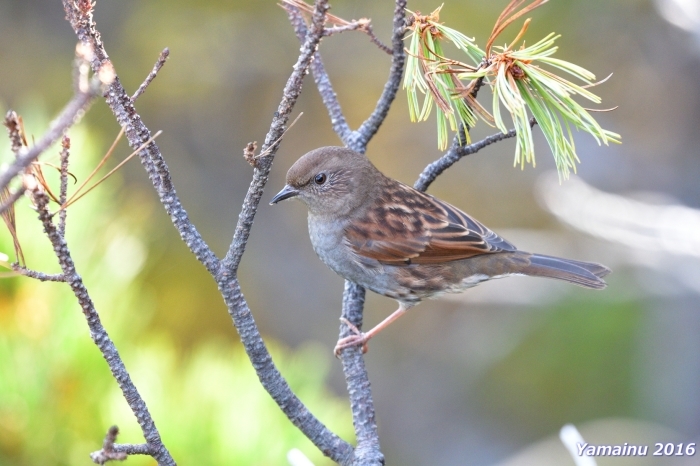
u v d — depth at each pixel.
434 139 13.92
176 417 5.56
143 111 13.98
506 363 13.77
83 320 5.66
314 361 6.11
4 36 13.88
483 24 12.90
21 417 5.47
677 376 12.73
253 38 14.27
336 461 4.42
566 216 11.05
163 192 4.05
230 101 14.36
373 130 5.87
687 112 13.11
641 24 12.89
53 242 3.40
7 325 5.57
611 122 13.53
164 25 14.09
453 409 14.54
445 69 4.33
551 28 12.98
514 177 14.07
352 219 6.95
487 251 6.96
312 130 14.22
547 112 4.23
